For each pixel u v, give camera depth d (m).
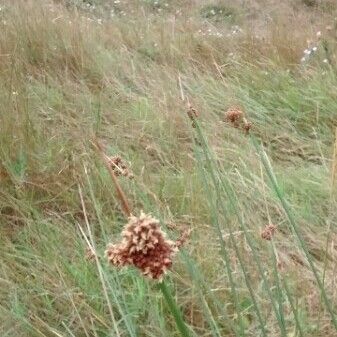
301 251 2.49
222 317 2.05
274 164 3.32
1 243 2.50
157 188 2.93
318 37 5.14
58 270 2.19
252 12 9.31
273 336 2.02
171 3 9.57
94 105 3.97
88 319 2.08
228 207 2.63
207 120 3.71
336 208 2.79
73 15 6.18
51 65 4.62
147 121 3.69
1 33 4.74
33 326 1.99
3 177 2.96
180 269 2.26
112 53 5.00
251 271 2.31
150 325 2.04
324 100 4.14
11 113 3.35
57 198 2.89
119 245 0.96
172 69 4.52
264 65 4.82
